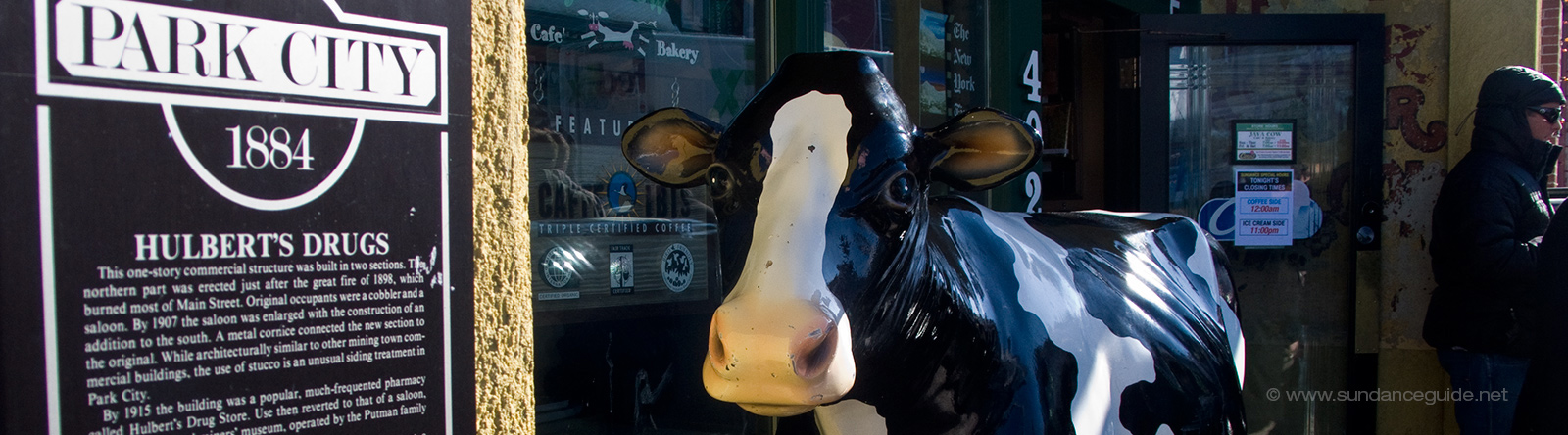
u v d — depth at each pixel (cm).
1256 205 473
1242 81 468
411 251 147
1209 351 231
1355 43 463
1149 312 220
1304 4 486
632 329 303
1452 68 466
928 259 182
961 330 184
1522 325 393
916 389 183
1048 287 202
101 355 123
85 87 121
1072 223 244
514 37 163
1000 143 190
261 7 133
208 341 130
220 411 132
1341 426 483
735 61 323
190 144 128
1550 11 683
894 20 367
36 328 119
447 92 151
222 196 131
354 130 141
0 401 117
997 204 396
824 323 150
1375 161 466
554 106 281
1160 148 455
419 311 149
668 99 309
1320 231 477
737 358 149
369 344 144
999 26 385
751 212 169
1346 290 479
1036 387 188
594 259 292
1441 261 421
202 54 129
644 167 205
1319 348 482
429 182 149
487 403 161
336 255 140
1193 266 264
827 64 176
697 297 321
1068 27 576
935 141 188
